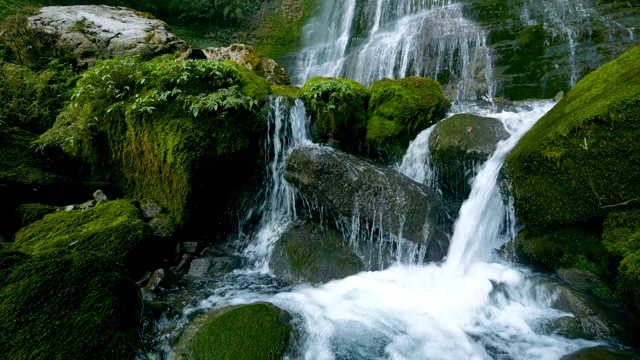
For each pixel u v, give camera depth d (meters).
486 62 6.91
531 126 4.24
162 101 4.32
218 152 4.20
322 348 2.69
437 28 8.22
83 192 4.68
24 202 4.22
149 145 4.27
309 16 14.04
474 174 4.13
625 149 2.73
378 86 5.43
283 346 2.53
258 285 3.75
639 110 2.64
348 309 3.21
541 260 3.41
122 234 3.53
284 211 4.80
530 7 7.61
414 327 2.97
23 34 6.81
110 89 4.59
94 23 7.13
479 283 3.41
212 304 3.31
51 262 2.47
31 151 4.64
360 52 9.58
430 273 3.71
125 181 4.84
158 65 4.83
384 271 3.81
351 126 5.13
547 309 3.03
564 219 3.16
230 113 4.40
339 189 4.02
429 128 4.89
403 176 4.34
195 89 4.48
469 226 3.95
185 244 4.20
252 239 4.70
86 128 4.64
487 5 8.20
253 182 4.73
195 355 2.48
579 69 5.84
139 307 2.80
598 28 6.29
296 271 3.92
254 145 4.62
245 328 2.62
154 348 2.66
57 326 2.17
